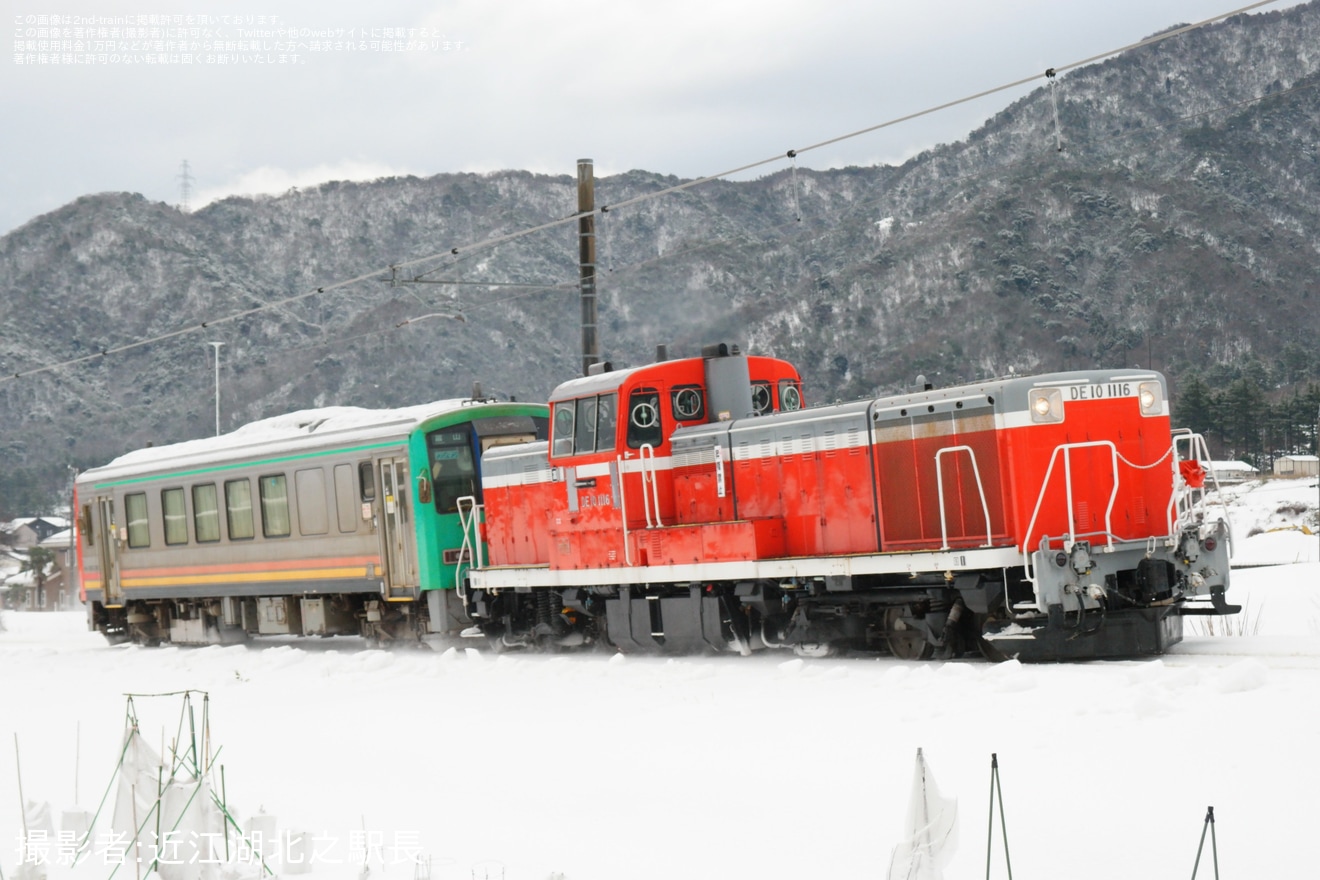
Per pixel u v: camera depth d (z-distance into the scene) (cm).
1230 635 1769
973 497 1570
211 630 2945
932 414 1616
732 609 1844
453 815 1052
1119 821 860
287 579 2623
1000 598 1536
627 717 1398
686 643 1903
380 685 1895
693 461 1938
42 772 1423
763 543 1773
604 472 1969
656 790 1068
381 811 1091
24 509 17400
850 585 1673
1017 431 1517
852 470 1717
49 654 2950
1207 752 983
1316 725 1009
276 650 2405
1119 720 1105
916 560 1569
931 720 1201
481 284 2822
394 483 2353
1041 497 1475
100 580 3222
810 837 895
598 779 1129
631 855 891
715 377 1973
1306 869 745
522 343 18500
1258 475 11212
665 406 1964
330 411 2728
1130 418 1574
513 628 2239
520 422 2447
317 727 1548
